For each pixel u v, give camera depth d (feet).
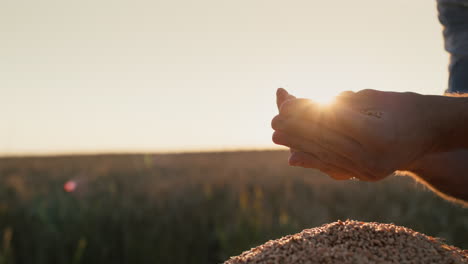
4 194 32.32
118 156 109.50
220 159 84.17
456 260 3.70
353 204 32.58
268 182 41.60
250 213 23.17
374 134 2.86
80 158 101.81
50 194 31.91
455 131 3.10
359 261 3.52
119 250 22.44
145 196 33.76
